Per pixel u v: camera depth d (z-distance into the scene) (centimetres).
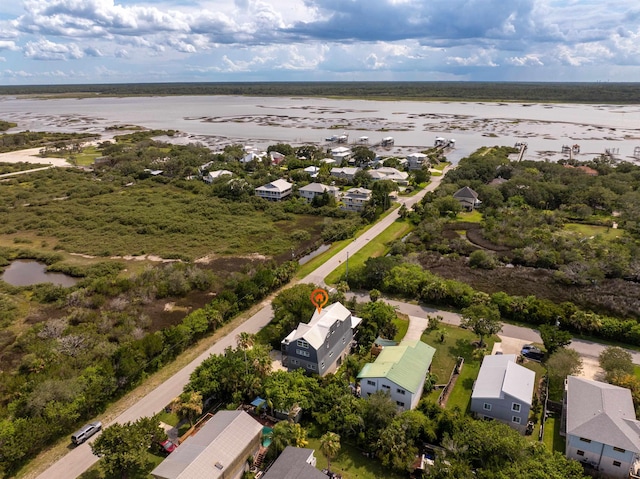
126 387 6038
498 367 5750
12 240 12369
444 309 8138
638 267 9269
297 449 4547
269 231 12506
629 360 5888
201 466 4219
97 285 8938
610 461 4544
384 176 17538
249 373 5834
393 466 4600
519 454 4362
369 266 8962
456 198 14338
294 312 7162
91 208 14638
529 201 14300
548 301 7725
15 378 6028
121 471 4538
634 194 13612
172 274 9162
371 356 6750
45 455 4972
